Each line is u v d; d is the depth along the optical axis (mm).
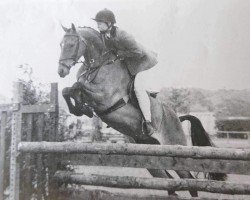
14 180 3648
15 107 3686
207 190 3283
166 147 3332
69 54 3564
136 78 3672
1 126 3771
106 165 3531
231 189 3236
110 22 3672
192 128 3602
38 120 3695
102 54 3605
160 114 3619
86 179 3529
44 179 3652
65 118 3811
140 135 3590
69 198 3605
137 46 3635
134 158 3469
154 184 3375
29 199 3662
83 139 3748
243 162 3244
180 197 3389
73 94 3480
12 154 3664
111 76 3562
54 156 3646
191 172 3482
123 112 3562
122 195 3518
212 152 3236
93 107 3596
